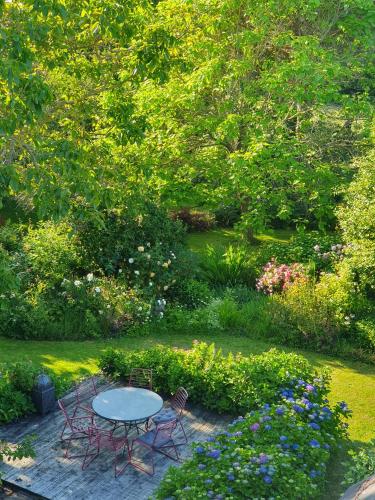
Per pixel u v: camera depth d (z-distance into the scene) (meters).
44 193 7.34
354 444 8.90
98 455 8.31
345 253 13.79
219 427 9.09
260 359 9.81
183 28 14.73
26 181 7.45
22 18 7.16
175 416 8.50
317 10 15.88
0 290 7.33
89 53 9.04
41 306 12.65
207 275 15.55
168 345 12.44
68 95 9.20
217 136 16.66
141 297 13.72
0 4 6.76
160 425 8.59
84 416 9.22
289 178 15.97
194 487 6.30
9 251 14.84
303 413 8.23
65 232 14.66
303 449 7.21
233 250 16.53
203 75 14.15
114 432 8.91
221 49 14.82
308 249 15.65
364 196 14.03
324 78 13.95
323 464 7.19
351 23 15.45
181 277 14.75
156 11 15.07
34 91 6.92
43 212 7.30
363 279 12.96
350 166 15.83
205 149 16.78
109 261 14.42
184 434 8.53
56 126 9.73
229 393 9.32
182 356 10.22
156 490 6.90
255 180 14.95
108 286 13.58
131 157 12.67
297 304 12.91
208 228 21.66
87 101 9.19
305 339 12.56
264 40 15.66
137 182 10.99
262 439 7.30
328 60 14.16
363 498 4.98
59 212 7.29
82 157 8.55
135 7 8.66
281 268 14.60
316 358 12.14
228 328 13.30
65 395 9.95
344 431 8.59
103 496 7.47
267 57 16.36
